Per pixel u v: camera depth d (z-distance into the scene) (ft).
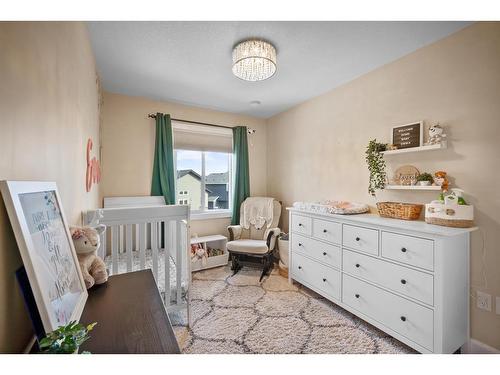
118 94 9.75
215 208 12.46
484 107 5.19
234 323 6.27
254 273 9.78
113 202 9.39
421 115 6.32
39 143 2.62
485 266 5.12
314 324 6.26
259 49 5.98
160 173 10.26
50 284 2.18
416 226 5.22
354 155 8.25
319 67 7.42
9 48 1.98
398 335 5.35
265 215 11.12
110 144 9.60
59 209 2.84
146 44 6.23
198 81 8.52
